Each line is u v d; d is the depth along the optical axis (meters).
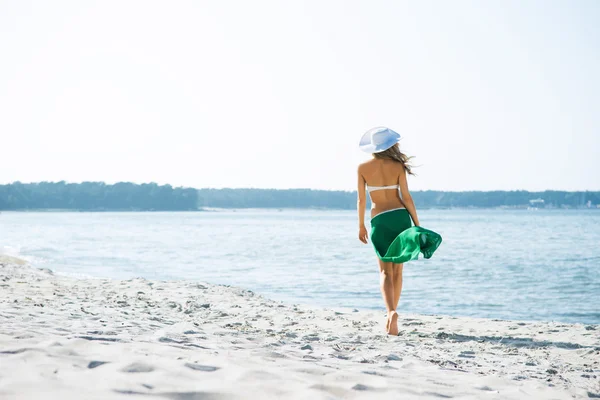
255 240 37.81
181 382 2.71
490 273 17.95
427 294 13.50
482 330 6.61
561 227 65.12
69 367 2.87
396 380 3.15
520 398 2.97
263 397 2.56
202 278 16.05
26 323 4.58
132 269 18.22
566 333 6.42
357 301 12.04
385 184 5.91
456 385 3.20
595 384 3.73
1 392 2.35
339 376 3.10
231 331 5.28
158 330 4.78
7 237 38.91
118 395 2.44
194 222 90.62
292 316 7.30
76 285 9.95
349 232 52.22
